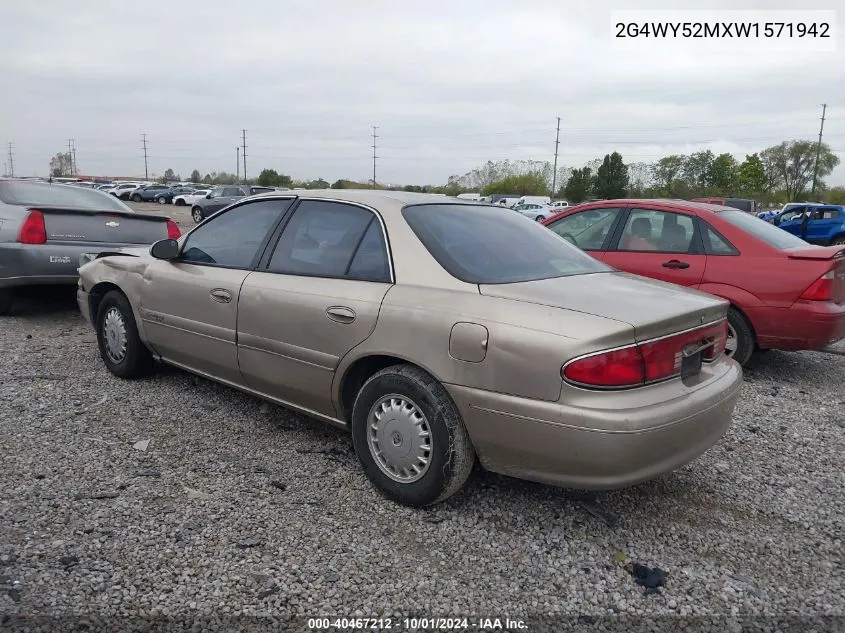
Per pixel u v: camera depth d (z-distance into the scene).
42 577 2.69
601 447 2.74
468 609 2.63
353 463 3.83
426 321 3.15
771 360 6.55
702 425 3.03
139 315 4.83
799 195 77.12
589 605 2.68
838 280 5.52
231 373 4.21
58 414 4.41
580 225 6.82
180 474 3.63
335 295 3.53
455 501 3.44
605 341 2.76
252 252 4.16
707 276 5.80
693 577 2.89
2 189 7.11
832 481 3.84
